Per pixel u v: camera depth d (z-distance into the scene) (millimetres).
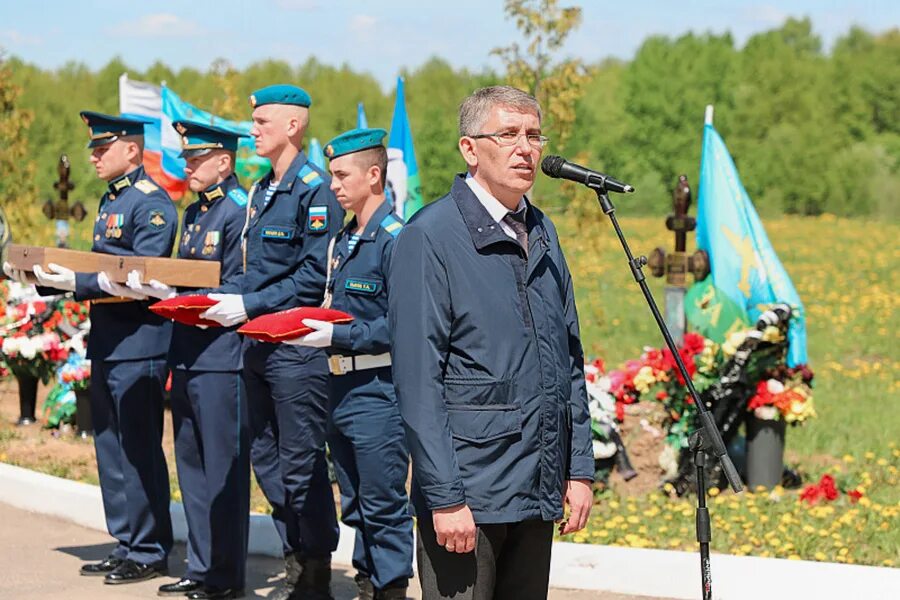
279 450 6434
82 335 11023
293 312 5906
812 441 10695
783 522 7883
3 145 16703
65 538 7988
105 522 8039
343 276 6141
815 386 13953
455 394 4281
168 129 12688
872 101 55469
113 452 7168
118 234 6977
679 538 7699
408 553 6164
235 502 6645
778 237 36812
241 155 12688
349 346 5910
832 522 8016
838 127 55250
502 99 4328
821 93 55344
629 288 23453
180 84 61719
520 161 4305
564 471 4445
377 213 6148
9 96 16703
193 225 6852
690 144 52781
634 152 52969
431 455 4195
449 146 46000
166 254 6938
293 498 6418
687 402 8773
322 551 6500
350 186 6094
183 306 6176
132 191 7012
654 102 53000
